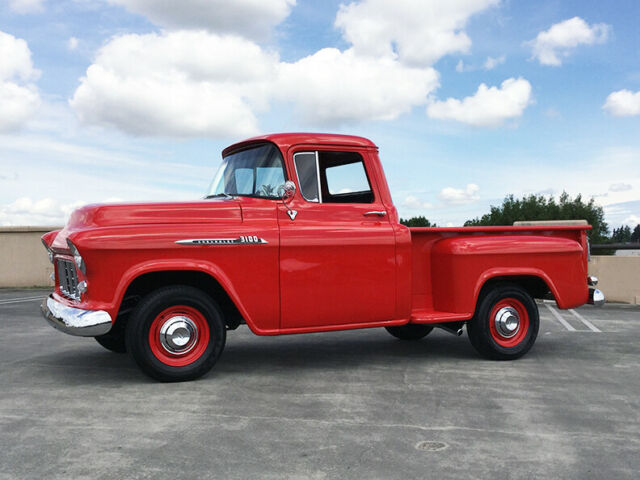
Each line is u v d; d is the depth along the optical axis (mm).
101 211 4578
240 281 4699
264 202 4922
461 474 2885
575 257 5930
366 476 2857
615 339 6961
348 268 5055
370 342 6699
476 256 5453
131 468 2939
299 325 4918
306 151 5121
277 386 4598
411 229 5402
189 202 4781
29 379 4789
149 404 4066
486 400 4219
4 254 13703
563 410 3977
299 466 2977
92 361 5508
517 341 5707
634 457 3125
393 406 4051
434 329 7711
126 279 4395
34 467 2947
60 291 5238
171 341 4605
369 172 5379
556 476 2867
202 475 2859
